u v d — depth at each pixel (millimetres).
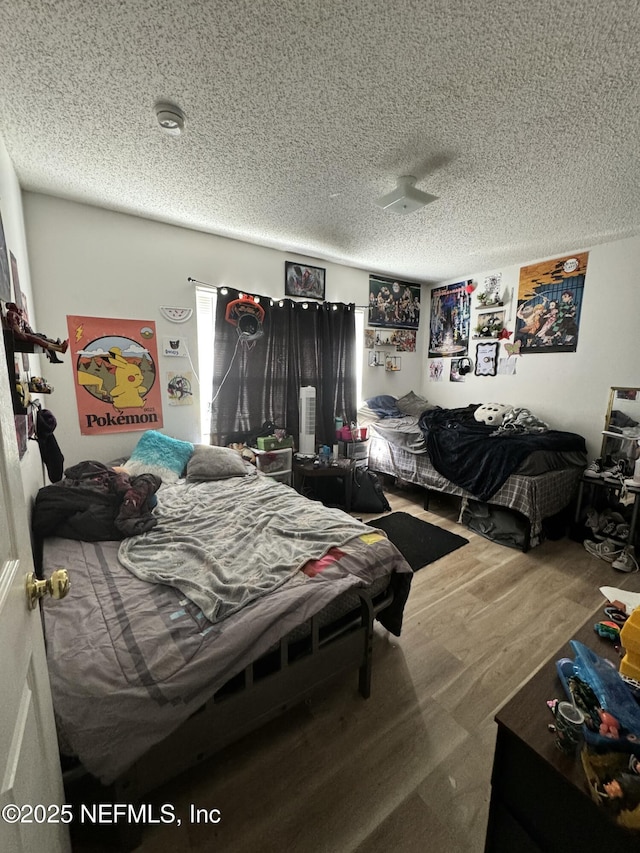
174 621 1097
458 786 1134
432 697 1444
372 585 1495
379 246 3010
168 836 1004
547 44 1083
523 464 2609
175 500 2076
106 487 1838
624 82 1227
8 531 629
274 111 1403
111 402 2564
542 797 755
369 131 1523
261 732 1300
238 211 2375
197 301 2908
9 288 1507
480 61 1150
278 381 3262
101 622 1085
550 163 1756
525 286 3393
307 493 3318
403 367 4309
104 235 2408
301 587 1255
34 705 664
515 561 2477
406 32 1053
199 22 1021
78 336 2396
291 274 3266
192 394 2887
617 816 617
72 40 1070
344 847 989
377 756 1220
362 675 1438
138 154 1715
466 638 1759
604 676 827
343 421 3596
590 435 3041
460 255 3219
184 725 986
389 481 3957
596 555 2539
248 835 1011
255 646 1077
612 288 2842
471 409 3674
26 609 678
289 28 1041
